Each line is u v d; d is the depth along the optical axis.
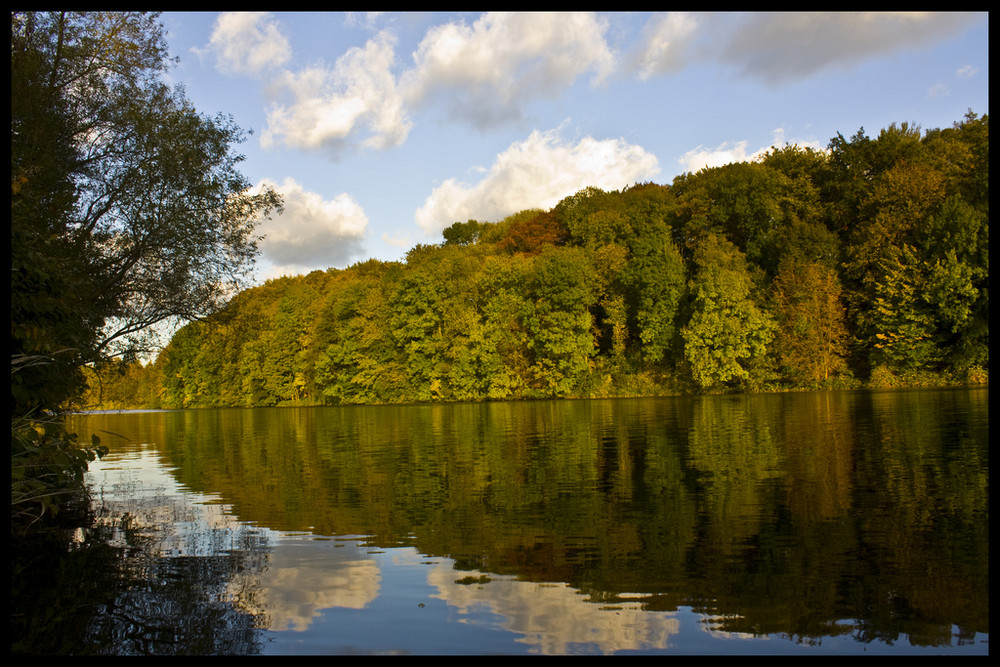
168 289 18.84
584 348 58.44
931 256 48.53
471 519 11.31
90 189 17.09
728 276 53.28
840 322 53.72
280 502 13.70
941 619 6.44
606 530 10.13
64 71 16.53
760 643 6.04
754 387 53.81
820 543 8.96
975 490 11.86
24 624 6.99
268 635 6.55
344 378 71.56
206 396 85.38
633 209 64.06
